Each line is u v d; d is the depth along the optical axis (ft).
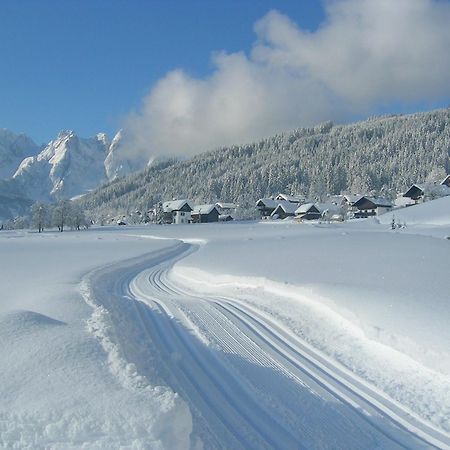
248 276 60.44
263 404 23.22
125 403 18.08
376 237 116.98
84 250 134.10
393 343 31.07
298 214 345.92
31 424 17.07
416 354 29.04
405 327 32.04
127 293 61.93
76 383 20.10
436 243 92.12
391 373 28.25
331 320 38.50
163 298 54.95
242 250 103.71
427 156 534.37
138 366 23.81
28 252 130.93
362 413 23.29
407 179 501.15
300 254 82.38
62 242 185.98
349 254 76.69
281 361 30.22
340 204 373.61
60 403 18.30
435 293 40.11
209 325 38.83
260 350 32.22
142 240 184.24
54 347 24.14
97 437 16.21
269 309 44.98
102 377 20.86
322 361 30.63
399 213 242.78
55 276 68.18
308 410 23.17
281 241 124.98
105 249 135.64
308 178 599.57
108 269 80.38
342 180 566.36
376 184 527.40
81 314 34.68
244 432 20.35
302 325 38.83
